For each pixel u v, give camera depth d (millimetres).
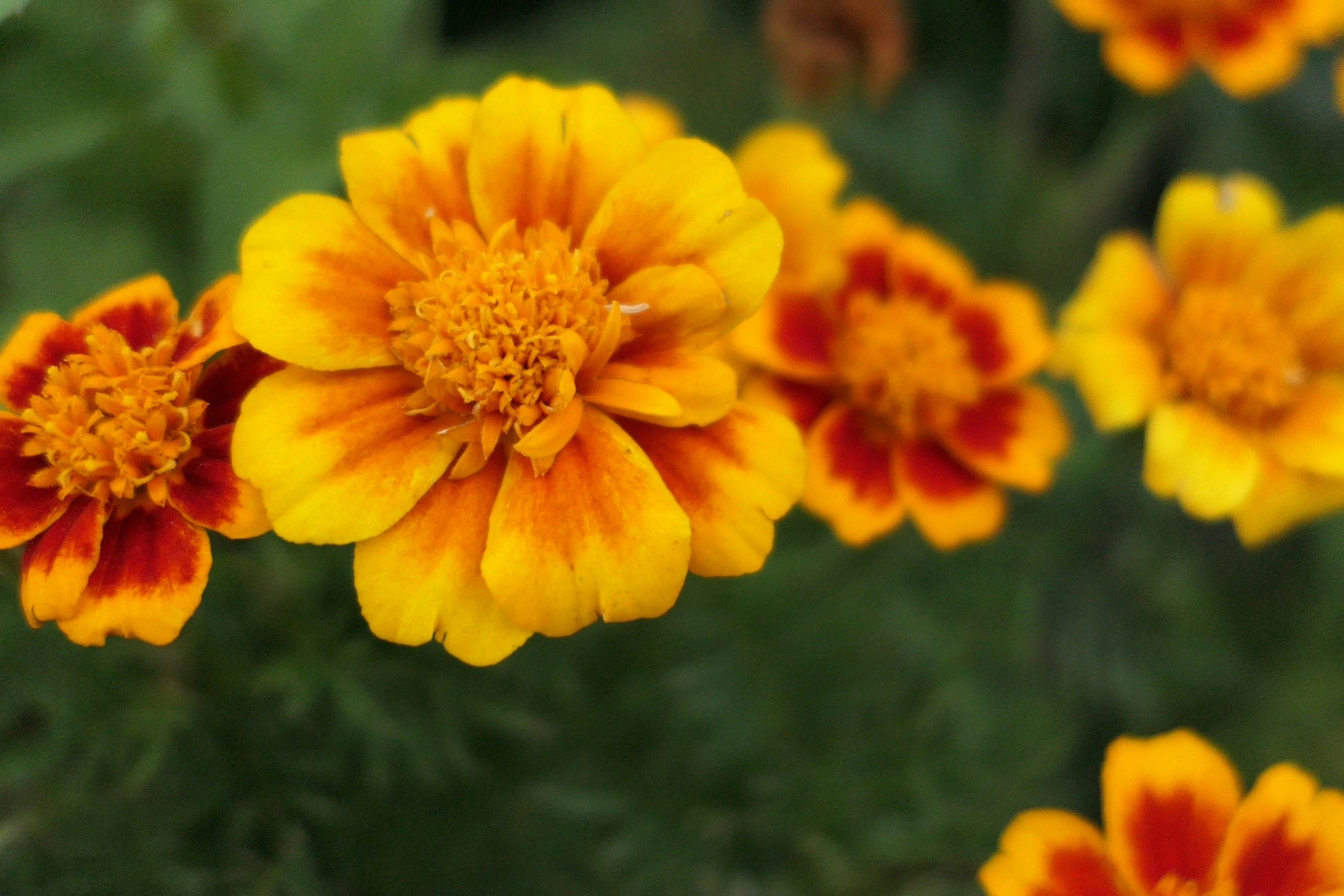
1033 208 502
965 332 334
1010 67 563
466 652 270
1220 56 360
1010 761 355
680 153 277
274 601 315
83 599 273
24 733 318
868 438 325
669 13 561
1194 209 341
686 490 275
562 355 272
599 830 348
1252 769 408
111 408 277
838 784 350
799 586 354
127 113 360
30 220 389
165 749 310
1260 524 328
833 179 321
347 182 277
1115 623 420
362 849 327
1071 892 292
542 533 269
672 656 351
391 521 270
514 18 569
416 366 272
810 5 404
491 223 279
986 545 385
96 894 314
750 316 276
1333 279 336
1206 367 332
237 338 275
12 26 353
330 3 356
